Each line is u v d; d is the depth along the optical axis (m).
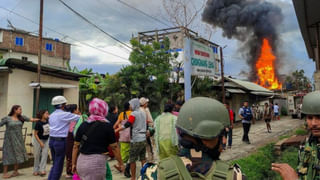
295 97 33.81
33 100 8.91
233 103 20.77
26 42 25.70
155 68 13.73
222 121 1.21
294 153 6.80
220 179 1.14
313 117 1.90
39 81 8.45
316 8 7.77
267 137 12.13
